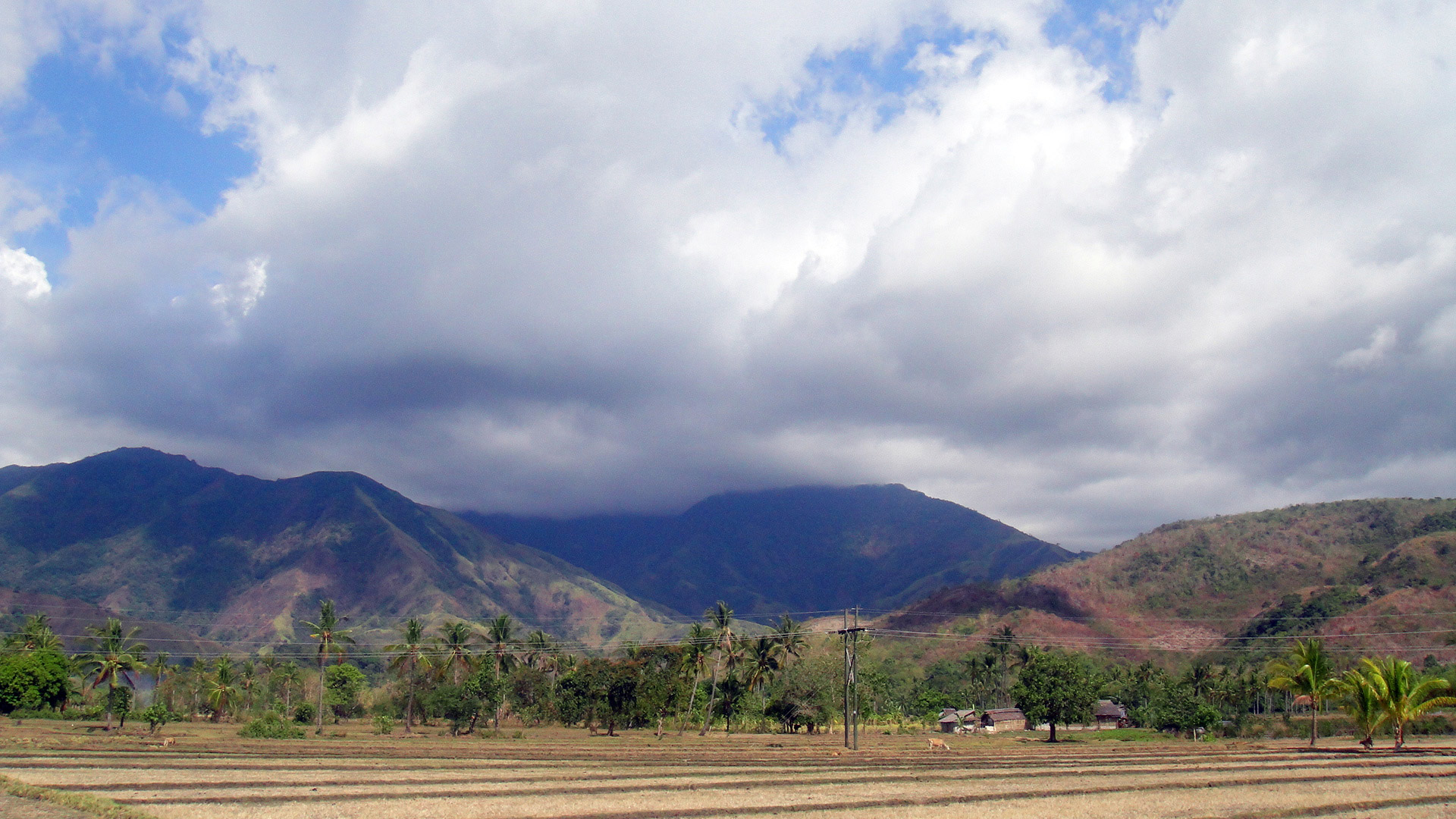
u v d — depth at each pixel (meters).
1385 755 77.25
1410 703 82.56
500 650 153.75
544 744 96.81
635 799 44.72
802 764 66.06
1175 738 118.50
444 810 40.06
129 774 52.19
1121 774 59.19
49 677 118.44
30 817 34.72
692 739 116.06
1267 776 58.00
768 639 152.00
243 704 167.62
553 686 151.38
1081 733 134.75
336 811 39.09
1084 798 46.56
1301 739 114.25
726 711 149.25
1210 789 50.59
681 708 135.75
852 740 112.81
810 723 136.25
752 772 59.19
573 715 127.88
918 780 54.31
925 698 179.12
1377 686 84.00
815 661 154.88
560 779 53.56
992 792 48.47
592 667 133.00
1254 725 128.50
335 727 139.50
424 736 118.31
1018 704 114.94
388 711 165.38
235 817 37.25
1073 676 112.69
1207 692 153.00
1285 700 168.25
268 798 42.75
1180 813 41.41
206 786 46.94
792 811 41.09
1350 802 45.16
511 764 64.12
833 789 49.53
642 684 126.56
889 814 40.75
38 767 55.09
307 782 50.06
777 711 135.62
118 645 130.62
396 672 189.12
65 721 122.62
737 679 153.00
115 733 99.88
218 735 103.62
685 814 39.62
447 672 145.00
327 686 174.00
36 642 140.38
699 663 147.75
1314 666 89.94
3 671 115.69
